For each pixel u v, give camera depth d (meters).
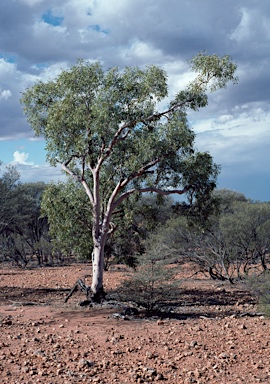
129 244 21.28
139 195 19.77
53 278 28.91
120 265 37.50
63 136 17.58
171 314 15.16
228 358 9.57
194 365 9.16
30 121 19.33
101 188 19.20
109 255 21.75
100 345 10.70
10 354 9.79
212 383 8.10
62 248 20.09
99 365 9.11
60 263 43.84
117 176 18.42
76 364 9.15
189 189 18.67
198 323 13.50
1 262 45.47
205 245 25.72
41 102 19.02
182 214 19.56
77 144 16.89
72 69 16.95
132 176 17.42
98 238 17.50
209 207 19.45
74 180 19.56
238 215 25.62
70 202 19.00
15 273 33.09
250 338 11.23
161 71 16.44
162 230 26.05
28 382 8.07
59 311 15.65
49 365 9.08
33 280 27.67
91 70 16.95
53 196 19.14
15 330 12.41
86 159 17.31
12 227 43.16
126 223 19.98
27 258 48.69
